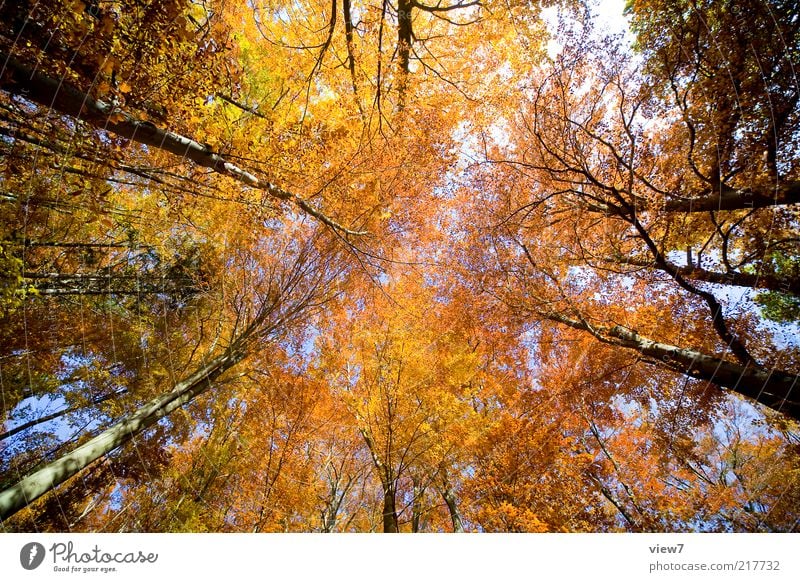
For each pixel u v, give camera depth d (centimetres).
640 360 732
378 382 950
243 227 829
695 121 712
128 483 891
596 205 835
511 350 1091
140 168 598
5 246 542
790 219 690
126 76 442
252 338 948
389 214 1038
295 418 984
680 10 716
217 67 540
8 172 545
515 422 920
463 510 841
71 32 389
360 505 1132
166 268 1003
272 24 855
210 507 894
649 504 857
